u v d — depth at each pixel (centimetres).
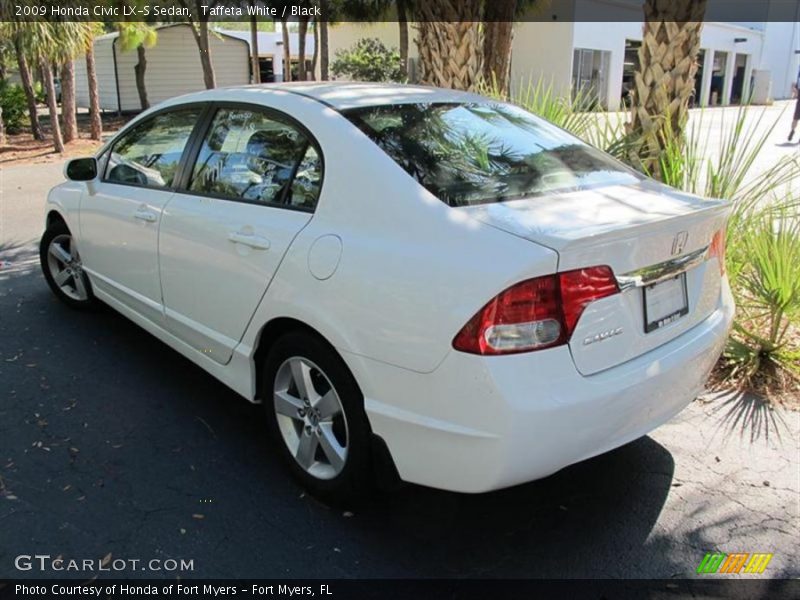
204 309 345
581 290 233
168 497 303
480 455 233
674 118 522
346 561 267
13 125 1900
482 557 271
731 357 426
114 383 408
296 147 308
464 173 284
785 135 1916
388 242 258
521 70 2852
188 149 370
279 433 316
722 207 290
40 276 618
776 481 321
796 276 409
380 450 267
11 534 277
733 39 3819
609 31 2950
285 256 288
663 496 310
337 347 267
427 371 240
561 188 292
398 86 367
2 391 395
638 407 253
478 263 233
